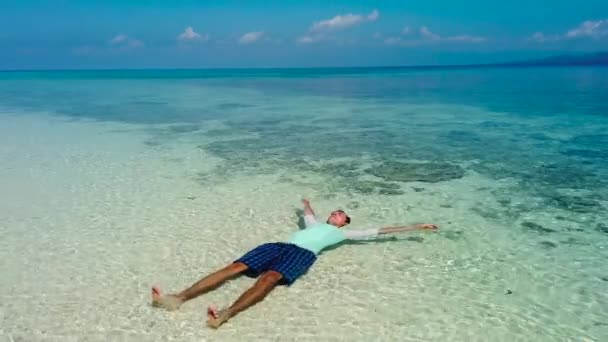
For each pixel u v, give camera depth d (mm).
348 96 34344
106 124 19750
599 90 35438
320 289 6082
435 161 12633
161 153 13836
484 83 48344
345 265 6715
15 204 9352
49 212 8914
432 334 5199
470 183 10625
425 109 24641
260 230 8062
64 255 7102
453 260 6914
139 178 11133
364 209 9055
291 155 13469
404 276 6434
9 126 19172
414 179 10992
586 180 10766
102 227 8172
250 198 9688
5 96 35156
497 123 19219
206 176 11297
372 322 5402
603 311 5609
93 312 5586
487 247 7340
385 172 11586
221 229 8094
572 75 64188
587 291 6051
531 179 10891
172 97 34594
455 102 28094
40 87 47594
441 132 17156
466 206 9156
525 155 13227
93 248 7340
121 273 6543
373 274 6477
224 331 5215
